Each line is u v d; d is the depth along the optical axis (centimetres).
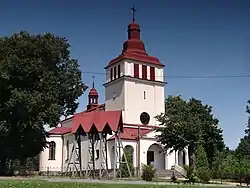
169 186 2608
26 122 4244
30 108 4141
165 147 5081
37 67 4234
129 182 3188
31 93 4234
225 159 6147
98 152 5612
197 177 3794
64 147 7169
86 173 4462
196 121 5006
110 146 5722
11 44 4444
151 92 6650
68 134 6969
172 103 5381
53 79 4466
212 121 6619
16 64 4141
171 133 4875
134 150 5900
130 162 5006
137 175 4612
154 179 3991
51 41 4688
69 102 5222
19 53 4338
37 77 4350
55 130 7294
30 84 4359
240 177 4422
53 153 7150
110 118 4169
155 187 2489
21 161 4991
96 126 4134
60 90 4981
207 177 3866
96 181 3145
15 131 4472
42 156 7094
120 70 6638
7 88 4247
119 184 2612
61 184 2444
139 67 6625
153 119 6556
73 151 4488
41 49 4444
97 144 5472
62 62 5125
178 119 4928
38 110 4275
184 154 6091
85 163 6078
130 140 5900
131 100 6469
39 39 4488
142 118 6494
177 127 4862
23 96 4094
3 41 4466
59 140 7219
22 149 4653
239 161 5456
